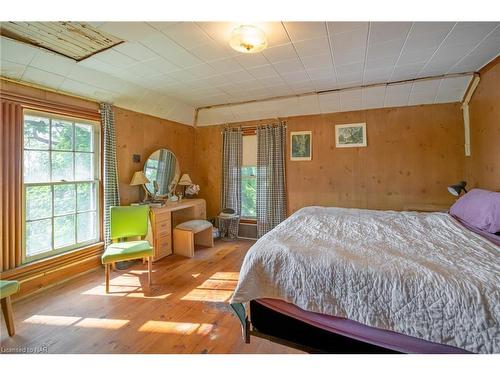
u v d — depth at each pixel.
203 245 4.01
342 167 3.76
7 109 2.18
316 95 3.51
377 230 1.99
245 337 1.48
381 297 1.18
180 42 2.12
